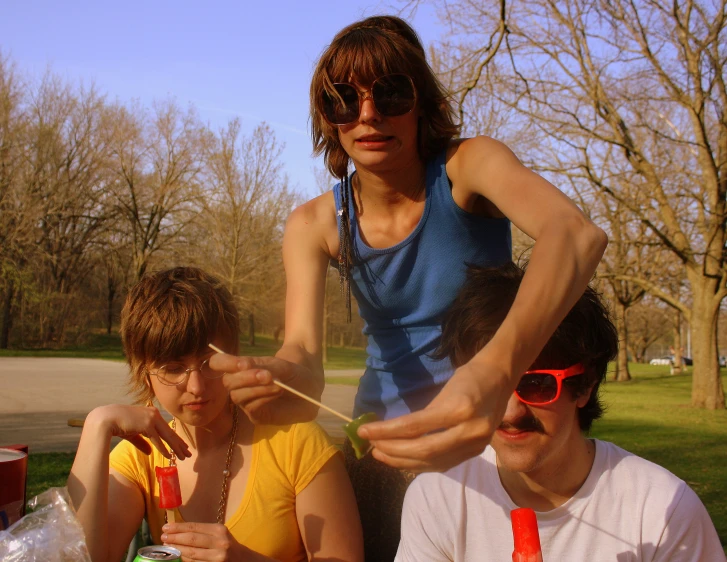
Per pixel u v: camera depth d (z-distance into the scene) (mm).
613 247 17969
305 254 2238
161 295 1954
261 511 2055
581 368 1576
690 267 16078
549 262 1219
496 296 1667
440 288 2049
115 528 2068
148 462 2180
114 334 41844
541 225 1366
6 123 31406
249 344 40938
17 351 32344
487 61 8398
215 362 1435
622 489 1690
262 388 1414
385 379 2281
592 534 1678
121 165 36562
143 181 37375
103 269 41281
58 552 1436
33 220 32469
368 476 2350
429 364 2156
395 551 2318
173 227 38312
